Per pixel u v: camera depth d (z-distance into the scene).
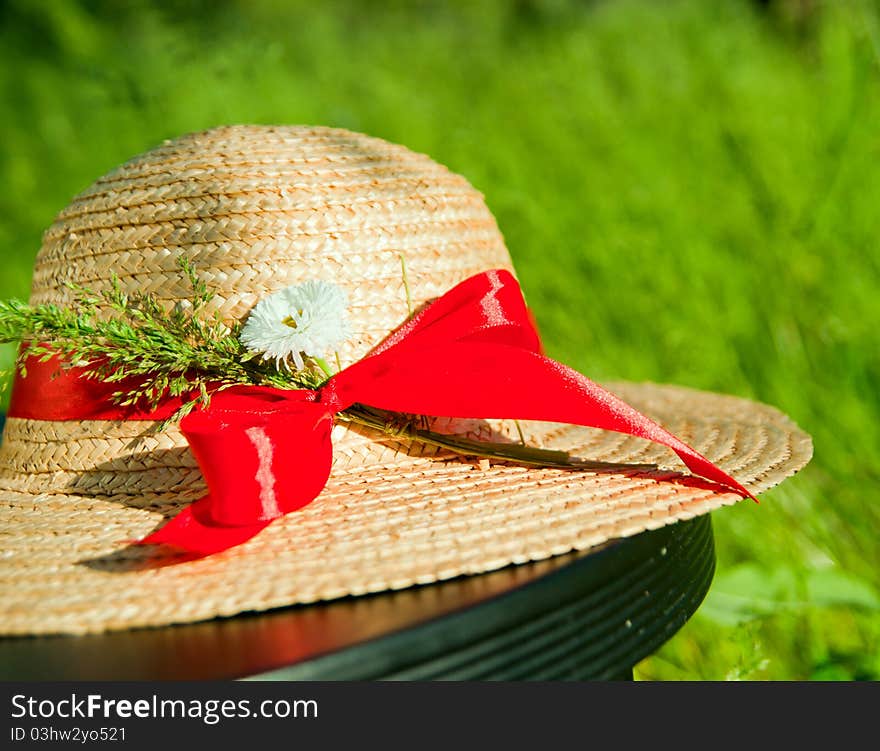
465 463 1.24
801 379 2.28
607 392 1.18
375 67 4.12
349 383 1.14
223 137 1.32
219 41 3.19
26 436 1.30
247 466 1.06
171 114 3.01
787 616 1.92
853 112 2.60
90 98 3.23
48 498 1.23
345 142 1.33
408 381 1.15
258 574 1.00
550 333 2.71
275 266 1.19
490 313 1.18
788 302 2.40
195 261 1.19
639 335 2.60
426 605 0.95
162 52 3.17
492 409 1.17
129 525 1.14
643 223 2.78
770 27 3.82
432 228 1.28
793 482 2.12
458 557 1.00
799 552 2.07
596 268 2.73
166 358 1.13
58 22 4.55
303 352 1.17
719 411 1.74
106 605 0.97
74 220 1.31
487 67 4.12
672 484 1.19
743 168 2.77
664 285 2.61
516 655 0.95
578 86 3.39
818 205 2.53
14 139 4.42
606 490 1.17
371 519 1.10
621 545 1.05
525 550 1.01
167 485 1.19
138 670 0.88
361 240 1.22
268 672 0.86
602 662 1.01
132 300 1.21
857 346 2.22
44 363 1.27
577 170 3.09
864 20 2.59
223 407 1.16
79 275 1.26
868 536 2.06
